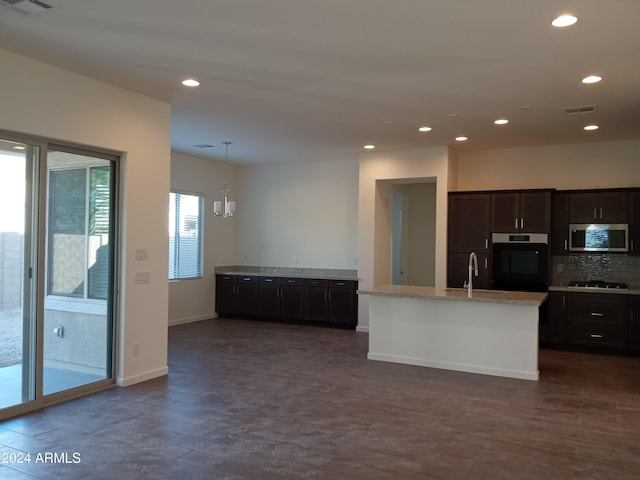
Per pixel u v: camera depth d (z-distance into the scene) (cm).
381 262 803
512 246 687
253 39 353
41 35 348
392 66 404
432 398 446
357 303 791
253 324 838
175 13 314
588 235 661
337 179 873
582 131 627
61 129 412
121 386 472
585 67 401
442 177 728
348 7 303
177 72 423
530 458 322
